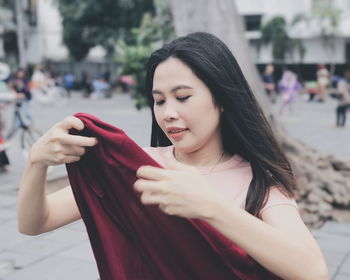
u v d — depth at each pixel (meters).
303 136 9.98
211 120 1.14
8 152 7.95
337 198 4.90
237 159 1.26
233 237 0.90
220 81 1.12
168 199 0.87
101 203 1.12
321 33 23.06
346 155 7.94
